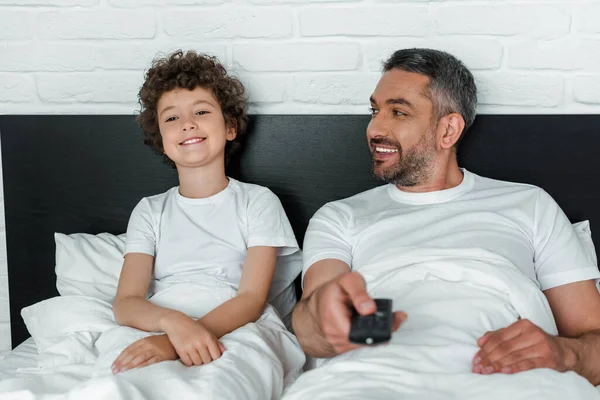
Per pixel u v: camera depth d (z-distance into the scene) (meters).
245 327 1.51
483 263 1.45
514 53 1.88
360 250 1.61
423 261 1.50
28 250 2.00
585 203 1.86
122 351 1.42
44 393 1.26
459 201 1.64
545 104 1.89
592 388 1.20
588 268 1.56
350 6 1.91
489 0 1.88
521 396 1.15
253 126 1.92
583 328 1.52
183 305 1.61
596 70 1.87
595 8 1.85
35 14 1.98
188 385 1.25
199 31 1.95
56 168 1.97
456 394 1.18
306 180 1.92
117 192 1.96
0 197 2.04
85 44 1.98
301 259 1.83
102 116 1.95
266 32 1.93
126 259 1.71
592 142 1.85
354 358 1.29
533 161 1.87
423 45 1.90
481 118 1.87
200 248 1.71
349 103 1.93
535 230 1.60
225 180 1.81
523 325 1.28
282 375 1.43
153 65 1.91
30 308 1.72
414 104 1.64
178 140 1.72
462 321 1.35
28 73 2.00
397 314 1.14
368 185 1.91
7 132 1.97
